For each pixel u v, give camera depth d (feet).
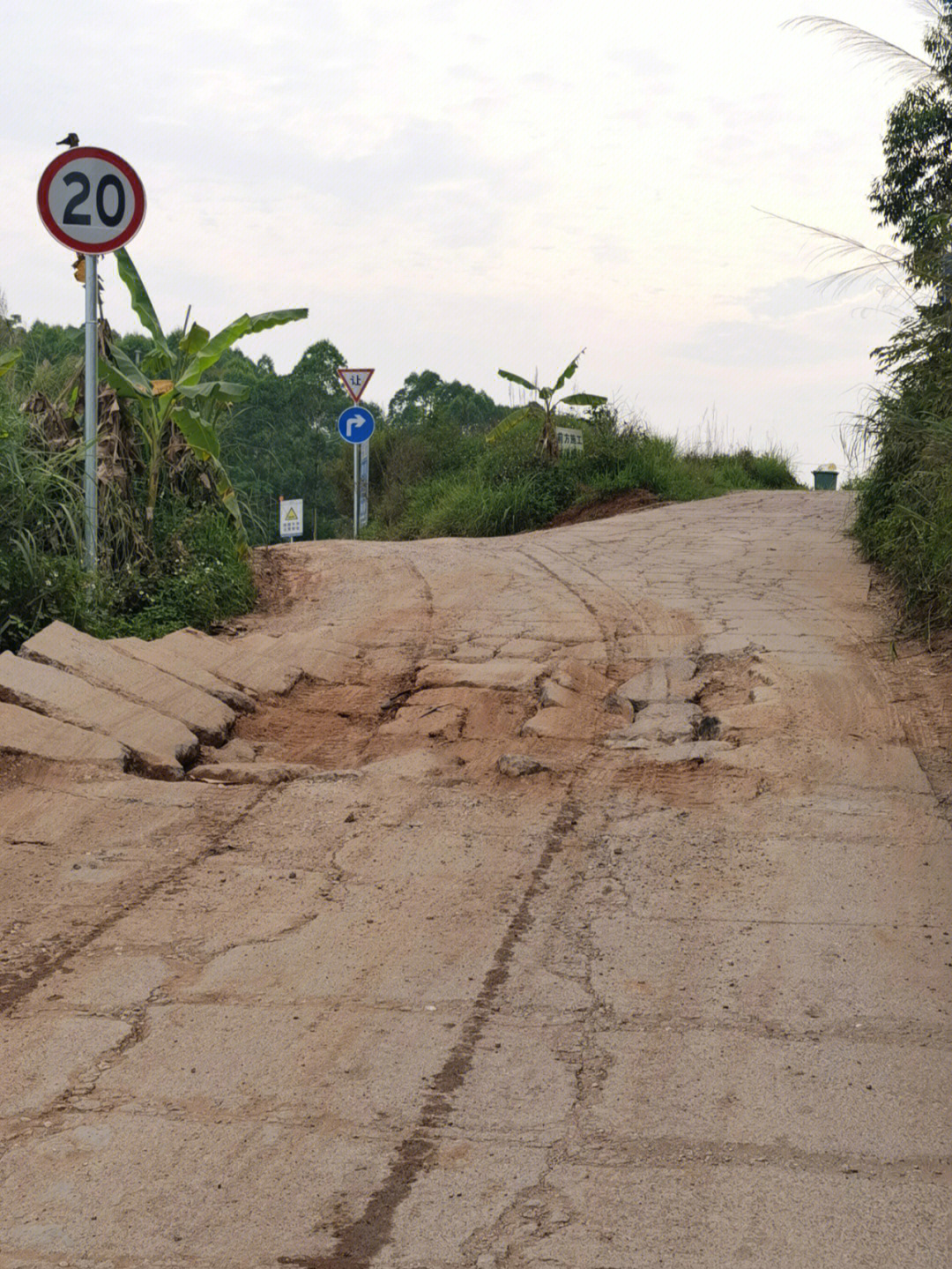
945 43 36.52
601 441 75.10
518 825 17.84
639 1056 11.25
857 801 18.57
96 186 29.37
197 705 23.08
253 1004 12.37
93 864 16.25
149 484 33.65
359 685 26.18
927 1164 9.48
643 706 24.06
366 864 16.35
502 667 26.89
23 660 22.74
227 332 34.76
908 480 32.37
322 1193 9.24
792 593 34.47
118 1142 9.93
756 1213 8.92
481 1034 11.71
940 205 46.24
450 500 73.36
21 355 34.37
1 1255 8.53
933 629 28.32
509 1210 9.01
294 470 134.21
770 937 13.93
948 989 12.55
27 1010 12.25
